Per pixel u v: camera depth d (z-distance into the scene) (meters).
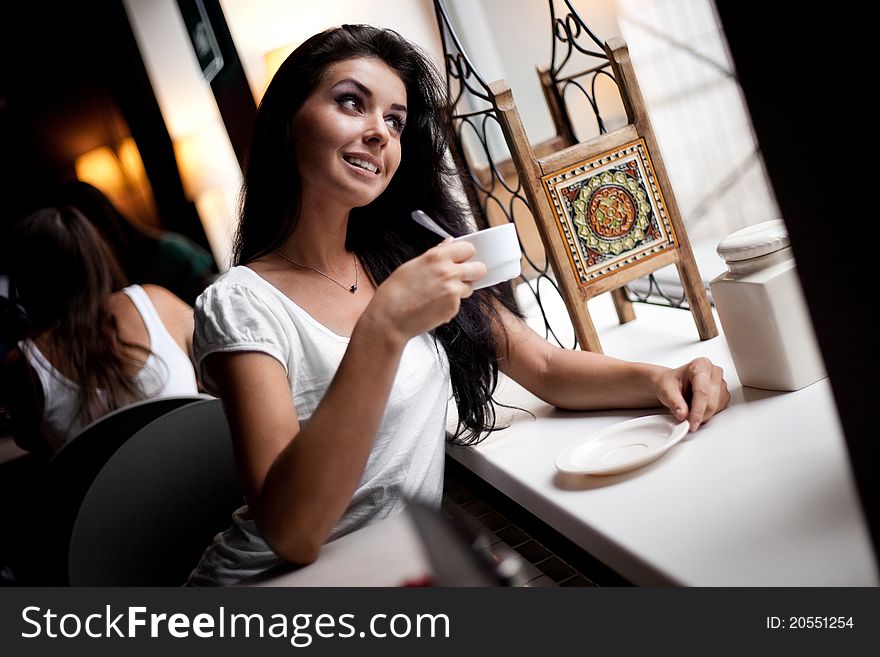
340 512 0.97
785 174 0.53
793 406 1.06
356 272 1.38
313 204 1.27
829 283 0.53
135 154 4.74
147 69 4.45
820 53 0.48
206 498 1.40
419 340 1.30
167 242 4.49
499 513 1.29
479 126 2.55
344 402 0.94
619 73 1.45
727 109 1.83
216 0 2.95
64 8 4.64
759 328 1.10
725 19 0.52
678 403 1.10
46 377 2.17
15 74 4.78
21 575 2.53
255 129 1.29
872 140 0.47
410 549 0.93
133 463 1.34
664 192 1.46
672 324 1.66
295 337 1.20
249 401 1.08
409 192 1.45
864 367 0.53
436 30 2.61
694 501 0.89
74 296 2.15
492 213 2.03
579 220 1.42
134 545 1.33
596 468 1.02
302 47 1.24
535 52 2.46
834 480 0.83
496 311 1.38
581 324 1.42
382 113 1.25
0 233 4.93
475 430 1.36
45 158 4.93
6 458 2.66
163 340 2.24
